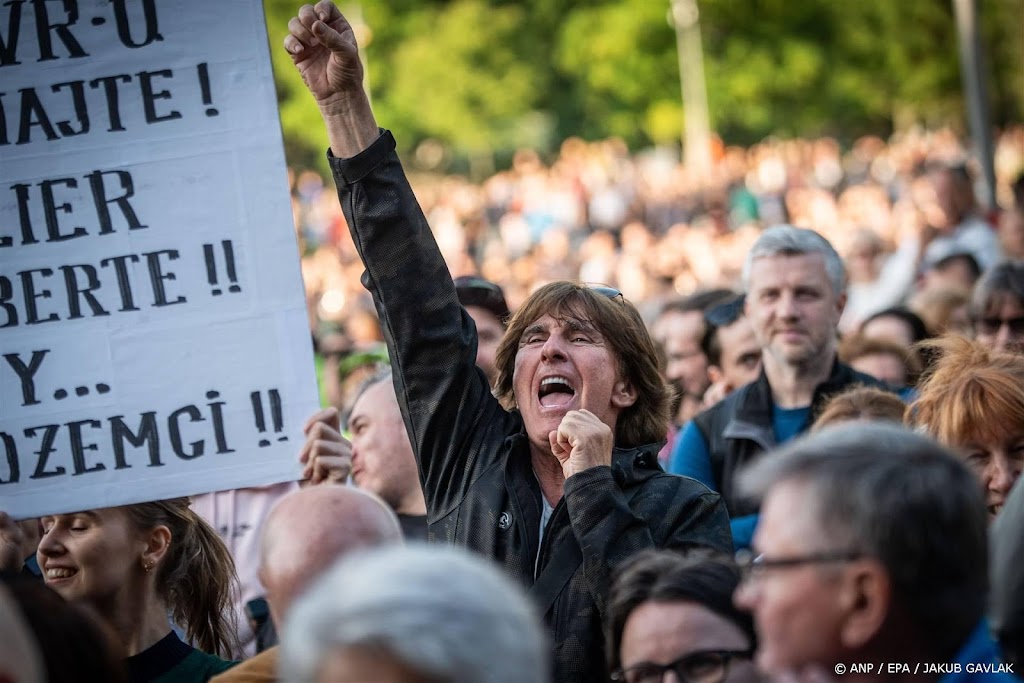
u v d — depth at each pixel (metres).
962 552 5.04
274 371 8.66
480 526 8.15
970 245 23.77
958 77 86.88
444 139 90.38
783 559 5.10
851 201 57.19
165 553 8.68
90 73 8.78
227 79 8.75
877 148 79.69
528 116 96.19
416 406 8.49
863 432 5.27
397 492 11.09
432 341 8.41
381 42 89.06
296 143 86.12
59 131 8.76
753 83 86.12
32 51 8.78
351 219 8.42
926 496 5.02
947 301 16.47
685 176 74.31
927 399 8.76
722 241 47.19
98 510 8.61
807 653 5.05
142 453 8.64
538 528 8.09
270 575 6.44
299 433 8.63
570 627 7.60
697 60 85.31
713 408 12.32
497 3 92.00
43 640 5.88
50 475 8.64
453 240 62.97
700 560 6.55
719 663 6.28
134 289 8.70
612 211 68.69
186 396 8.65
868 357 14.02
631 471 8.16
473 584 4.26
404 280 8.40
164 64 8.77
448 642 4.12
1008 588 6.06
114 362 8.67
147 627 8.59
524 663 4.24
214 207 8.71
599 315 8.52
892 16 86.62
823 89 87.75
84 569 8.50
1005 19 83.81
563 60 88.38
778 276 12.07
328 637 4.17
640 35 86.50
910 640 5.02
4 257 8.73
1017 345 12.29
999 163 73.69
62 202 8.73
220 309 8.68
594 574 7.43
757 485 5.33
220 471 8.62
